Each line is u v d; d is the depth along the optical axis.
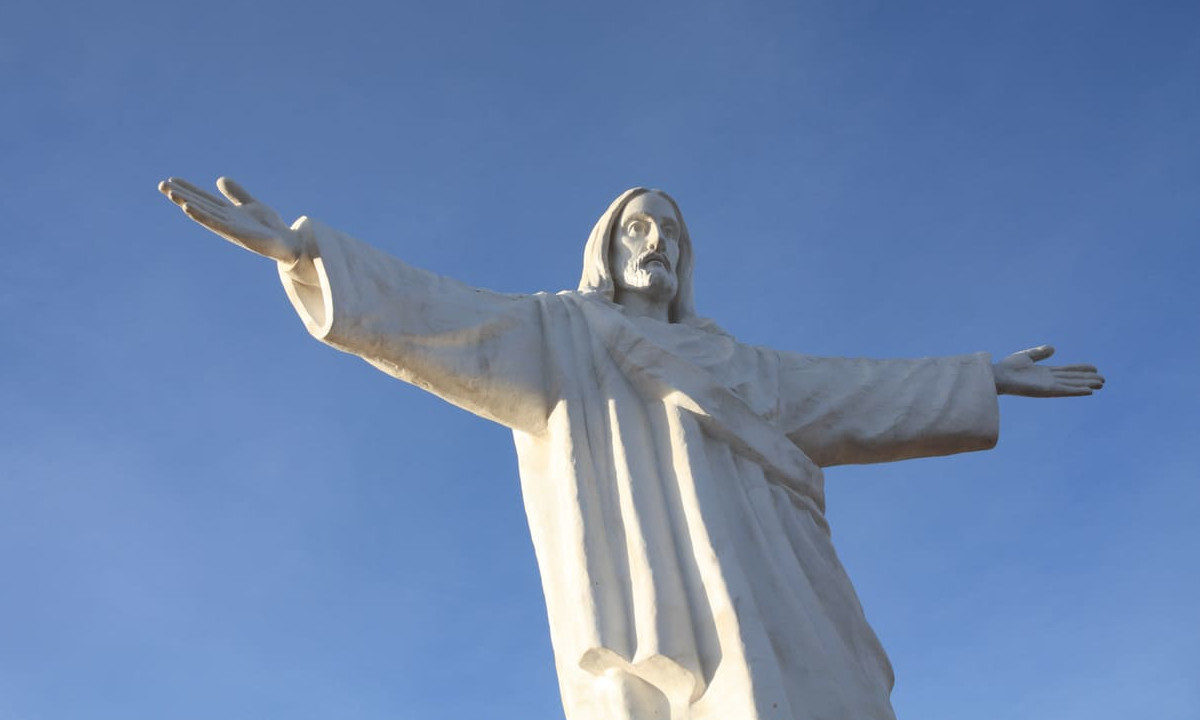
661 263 17.27
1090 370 17.53
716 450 15.19
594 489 14.80
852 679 13.98
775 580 14.27
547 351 15.64
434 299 15.11
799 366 16.84
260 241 14.38
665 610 13.81
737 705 13.27
